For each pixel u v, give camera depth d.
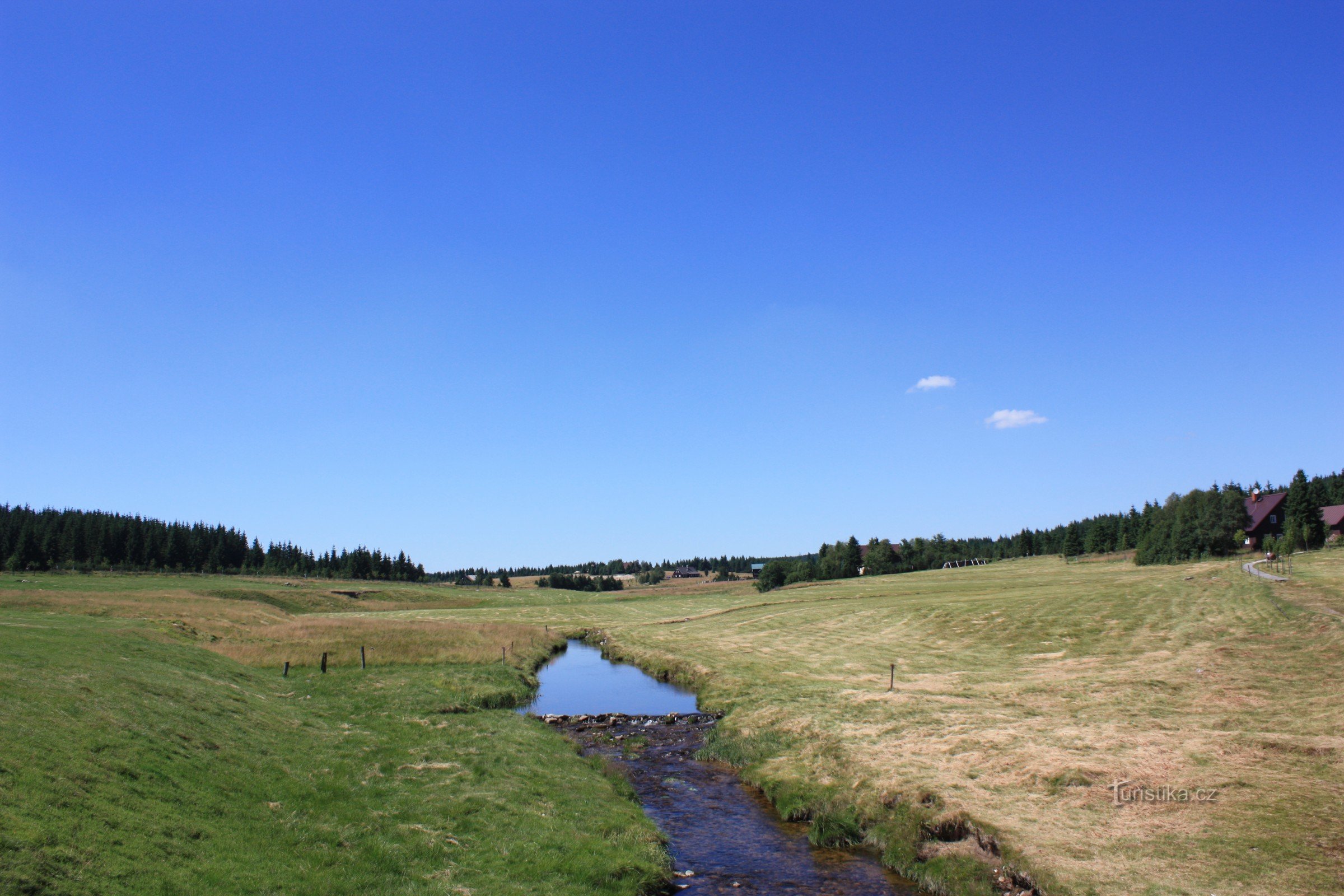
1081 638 44.44
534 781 24.61
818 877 19.11
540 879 17.28
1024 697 31.61
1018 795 20.75
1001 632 50.16
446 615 100.31
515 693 42.50
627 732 35.59
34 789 14.63
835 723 30.45
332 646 51.19
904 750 25.91
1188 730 24.06
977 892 16.91
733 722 34.38
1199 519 102.31
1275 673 29.34
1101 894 15.15
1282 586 49.28
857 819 21.91
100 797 15.52
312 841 17.38
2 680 20.88
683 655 56.12
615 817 22.17
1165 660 35.25
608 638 73.94
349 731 29.06
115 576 127.75
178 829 15.61
